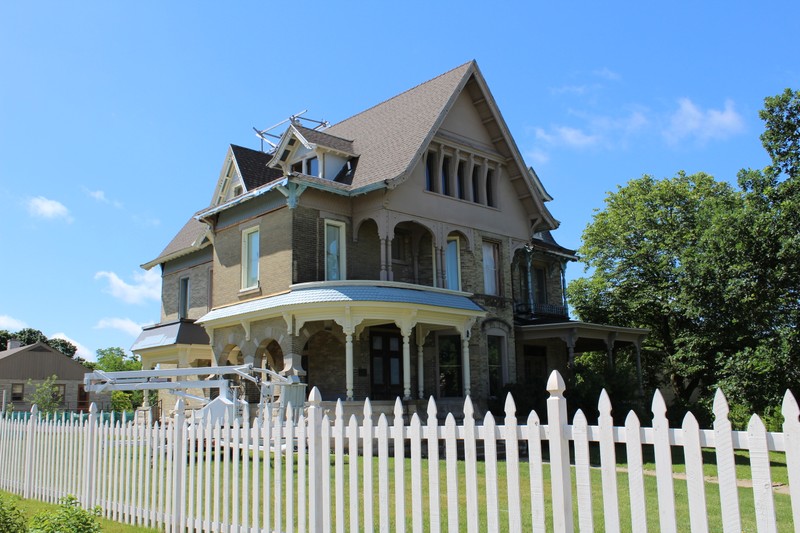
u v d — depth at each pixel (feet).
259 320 76.95
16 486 45.16
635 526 17.16
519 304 99.81
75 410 175.32
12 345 212.23
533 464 19.15
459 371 83.41
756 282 69.10
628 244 116.67
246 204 82.89
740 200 76.54
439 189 84.38
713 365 93.20
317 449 24.79
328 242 79.00
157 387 51.26
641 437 17.44
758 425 15.61
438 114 81.05
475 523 20.11
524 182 93.66
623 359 119.24
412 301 71.00
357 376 77.92
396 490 22.00
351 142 89.81
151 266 119.75
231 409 45.75
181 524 30.68
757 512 15.49
